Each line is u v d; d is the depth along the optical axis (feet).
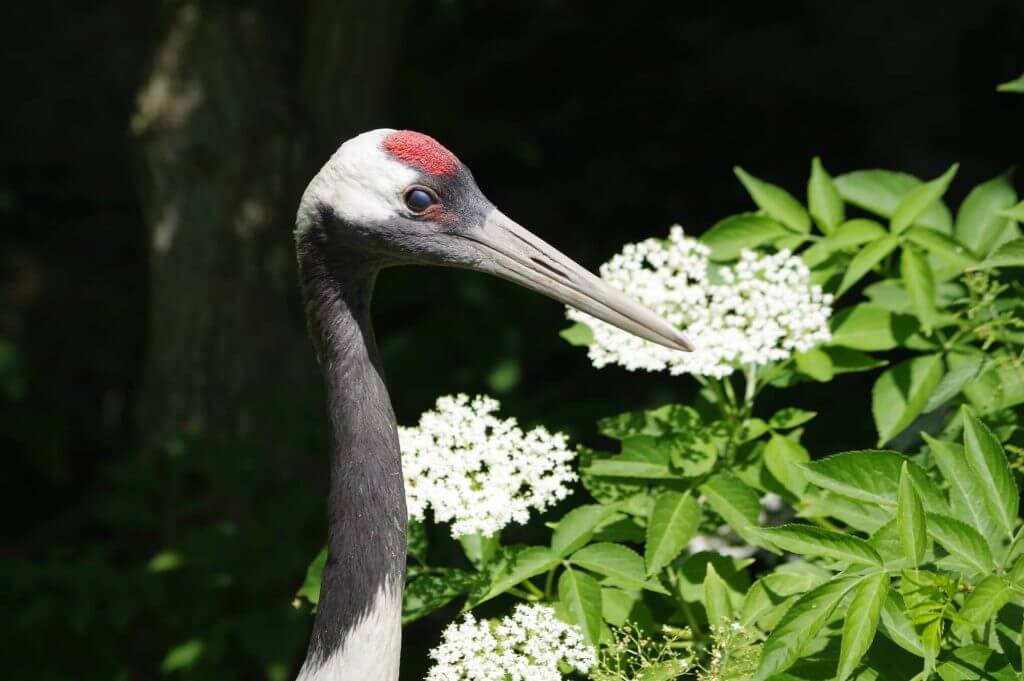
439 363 42.06
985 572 14.25
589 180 55.72
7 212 54.24
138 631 33.76
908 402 17.83
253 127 36.35
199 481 35.99
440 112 53.98
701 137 56.95
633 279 18.24
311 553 32.27
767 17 62.18
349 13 36.37
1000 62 56.29
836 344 18.49
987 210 19.98
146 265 53.16
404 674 31.01
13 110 59.98
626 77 59.82
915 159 54.39
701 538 20.34
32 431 44.65
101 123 60.18
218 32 35.99
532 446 17.37
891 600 14.57
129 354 49.16
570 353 44.29
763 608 16.30
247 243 36.96
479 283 44.86
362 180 16.66
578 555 16.80
